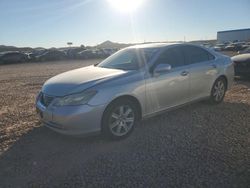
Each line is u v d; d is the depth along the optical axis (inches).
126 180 134.3
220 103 264.5
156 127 204.4
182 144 174.1
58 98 170.2
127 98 183.3
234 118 222.1
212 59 250.5
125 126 184.2
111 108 174.6
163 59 209.6
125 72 189.8
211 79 245.4
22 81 502.9
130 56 217.2
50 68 858.8
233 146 169.6
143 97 190.7
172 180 132.9
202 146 170.6
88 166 148.8
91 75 187.9
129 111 185.2
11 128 210.2
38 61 1397.6
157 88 198.5
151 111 199.8
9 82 491.5
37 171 145.1
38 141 183.6
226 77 261.7
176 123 211.9
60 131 169.6
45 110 175.3
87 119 165.6
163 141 179.3
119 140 181.8
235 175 136.1
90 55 1631.4
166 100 207.6
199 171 140.4
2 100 316.5
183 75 217.2
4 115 247.8
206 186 127.3
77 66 932.0
